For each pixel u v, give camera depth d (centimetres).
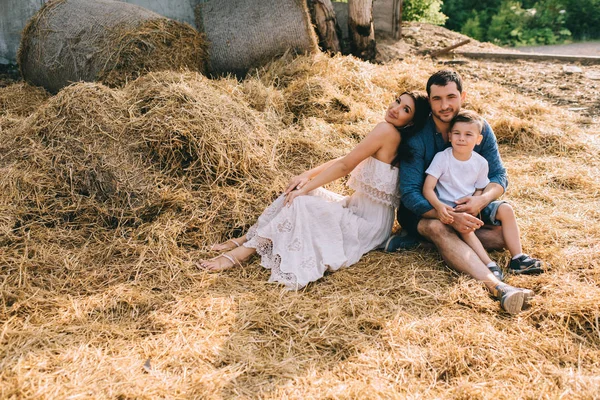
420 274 310
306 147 459
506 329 266
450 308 281
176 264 316
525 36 1173
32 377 229
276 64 621
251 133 410
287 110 530
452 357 246
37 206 350
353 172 338
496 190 318
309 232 313
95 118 376
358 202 340
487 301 283
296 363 245
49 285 298
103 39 564
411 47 833
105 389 226
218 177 370
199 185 368
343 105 543
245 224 352
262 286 302
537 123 547
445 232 309
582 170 452
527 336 259
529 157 488
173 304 284
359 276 311
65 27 589
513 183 428
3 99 598
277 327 268
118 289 294
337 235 319
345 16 812
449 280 304
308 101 536
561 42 1177
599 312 267
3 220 335
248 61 645
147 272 309
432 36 880
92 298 288
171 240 330
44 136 380
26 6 769
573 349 251
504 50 855
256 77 612
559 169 454
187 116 381
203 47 626
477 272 298
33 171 364
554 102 645
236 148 387
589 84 705
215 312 278
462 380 235
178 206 353
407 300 287
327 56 660
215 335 261
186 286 302
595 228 354
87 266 316
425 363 244
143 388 227
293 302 285
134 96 399
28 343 249
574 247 334
